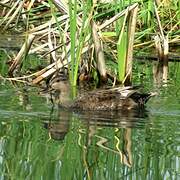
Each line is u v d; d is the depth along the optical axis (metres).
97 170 10.85
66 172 10.71
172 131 12.95
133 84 17.25
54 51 17.86
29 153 11.71
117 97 14.81
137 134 12.73
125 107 14.73
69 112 14.54
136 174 10.68
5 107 14.61
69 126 13.30
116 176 10.57
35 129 13.05
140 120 13.81
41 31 18.52
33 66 18.94
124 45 16.69
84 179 10.41
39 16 23.42
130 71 17.00
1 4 23.78
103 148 11.92
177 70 19.41
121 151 11.73
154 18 22.58
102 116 14.21
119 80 17.00
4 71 18.48
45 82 17.38
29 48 18.41
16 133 12.80
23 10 23.80
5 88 16.61
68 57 17.41
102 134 12.73
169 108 14.83
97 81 17.34
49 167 10.93
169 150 11.78
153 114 14.34
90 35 17.22
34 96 15.83
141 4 22.06
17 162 11.21
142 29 22.36
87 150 11.78
